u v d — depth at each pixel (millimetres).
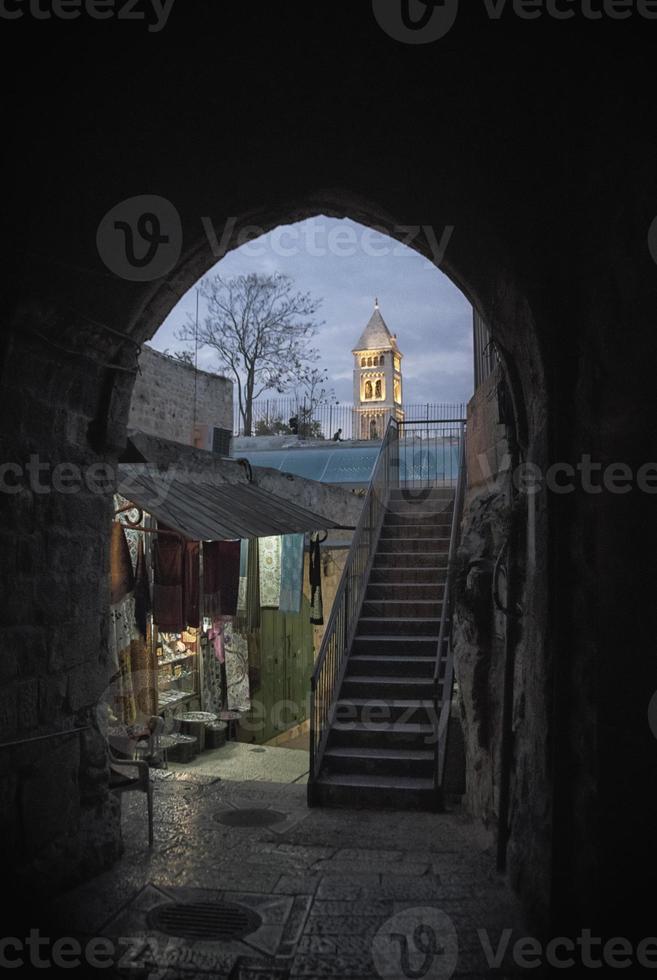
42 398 4605
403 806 6664
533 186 3941
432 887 4695
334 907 4387
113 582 6484
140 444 7789
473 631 6254
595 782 3219
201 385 15461
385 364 66250
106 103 3875
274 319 24844
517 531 5180
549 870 3709
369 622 8922
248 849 5473
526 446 4898
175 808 6520
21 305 4145
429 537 10406
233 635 10203
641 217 2771
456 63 3584
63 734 4723
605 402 3309
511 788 5031
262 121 4090
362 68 3725
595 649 3314
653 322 2725
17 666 4352
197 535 6637
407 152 4121
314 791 6734
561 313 3959
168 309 5336
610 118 3084
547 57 3354
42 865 4426
